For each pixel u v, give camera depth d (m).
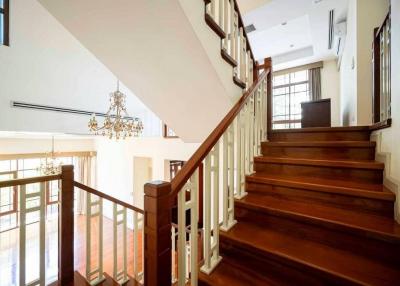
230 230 1.48
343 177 1.69
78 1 1.38
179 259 1.06
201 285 1.21
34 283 1.48
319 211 1.42
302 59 5.96
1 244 4.44
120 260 4.16
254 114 2.13
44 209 1.53
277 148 2.20
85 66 3.79
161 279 0.91
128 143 6.18
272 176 1.88
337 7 3.73
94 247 4.80
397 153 1.32
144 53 1.80
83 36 1.67
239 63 2.28
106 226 5.99
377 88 1.92
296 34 5.11
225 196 1.48
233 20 2.07
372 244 1.16
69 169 1.70
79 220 6.28
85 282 1.74
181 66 1.85
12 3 2.86
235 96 2.13
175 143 5.10
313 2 3.57
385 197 1.32
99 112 4.33
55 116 3.62
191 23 1.46
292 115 6.66
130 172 6.11
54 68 3.45
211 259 1.33
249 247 1.30
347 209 1.45
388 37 1.59
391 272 1.04
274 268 1.24
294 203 1.59
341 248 1.24
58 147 6.43
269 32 5.02
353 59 3.42
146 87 2.26
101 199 1.87
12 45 2.98
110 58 1.91
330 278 1.04
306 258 1.15
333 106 5.86
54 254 4.08
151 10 1.40
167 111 2.59
